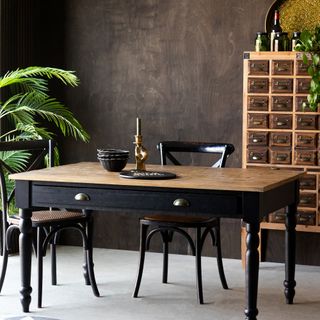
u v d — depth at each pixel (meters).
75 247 8.55
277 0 7.88
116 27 8.38
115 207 6.17
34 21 8.52
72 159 8.59
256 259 5.88
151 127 8.34
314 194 7.60
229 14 8.05
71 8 8.50
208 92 8.16
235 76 8.08
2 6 8.09
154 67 8.30
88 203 6.23
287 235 6.70
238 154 8.12
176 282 7.28
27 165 8.38
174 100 8.26
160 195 6.06
